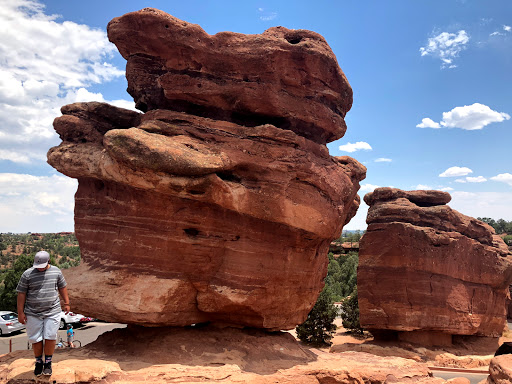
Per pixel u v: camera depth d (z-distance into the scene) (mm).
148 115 12875
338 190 14266
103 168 11500
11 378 9070
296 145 13227
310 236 13539
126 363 10828
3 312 31531
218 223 12281
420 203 28312
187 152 11227
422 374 13883
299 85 13578
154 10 12516
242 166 12414
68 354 11492
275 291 13148
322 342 29156
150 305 11516
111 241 12555
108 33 12984
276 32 13641
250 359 12320
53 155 13133
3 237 149625
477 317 26828
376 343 26281
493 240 30469
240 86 12789
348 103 15539
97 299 11719
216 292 12250
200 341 12469
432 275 25297
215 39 12703
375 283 26031
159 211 11930
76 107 13609
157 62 13102
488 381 12250
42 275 9133
